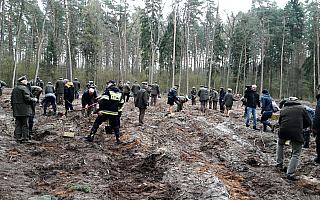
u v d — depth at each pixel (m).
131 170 5.12
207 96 15.21
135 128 8.98
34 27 45.31
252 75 45.91
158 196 3.89
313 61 38.56
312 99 37.00
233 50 44.72
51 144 6.47
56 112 11.83
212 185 4.23
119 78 36.84
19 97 6.23
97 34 36.44
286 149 7.28
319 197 4.21
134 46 50.78
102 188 4.01
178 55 39.56
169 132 9.08
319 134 5.90
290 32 42.38
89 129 8.65
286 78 44.47
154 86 17.31
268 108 9.55
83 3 37.38
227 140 8.22
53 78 38.19
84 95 10.34
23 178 4.07
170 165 5.31
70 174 4.51
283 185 4.69
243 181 4.91
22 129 6.38
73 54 38.38
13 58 35.56
